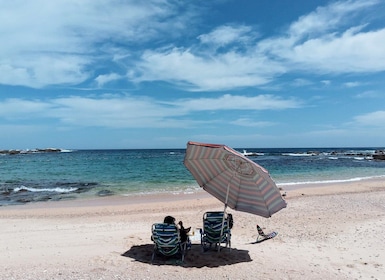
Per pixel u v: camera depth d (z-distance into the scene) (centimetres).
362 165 5038
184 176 3356
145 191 2323
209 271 744
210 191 874
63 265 754
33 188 2491
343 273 751
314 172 3822
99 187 2541
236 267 775
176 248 803
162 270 740
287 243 1003
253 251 912
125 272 715
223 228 875
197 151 793
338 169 4256
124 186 2598
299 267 783
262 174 754
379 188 2380
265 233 1130
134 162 5816
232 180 856
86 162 5869
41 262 777
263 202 835
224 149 724
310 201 1803
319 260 840
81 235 1069
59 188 2483
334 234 1103
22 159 7219
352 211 1507
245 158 732
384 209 1559
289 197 1967
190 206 1708
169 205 1736
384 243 994
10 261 787
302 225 1242
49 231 1138
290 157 8000
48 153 12262
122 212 1549
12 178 3206
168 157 8031
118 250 889
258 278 706
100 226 1222
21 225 1250
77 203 1844
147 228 1184
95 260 793
